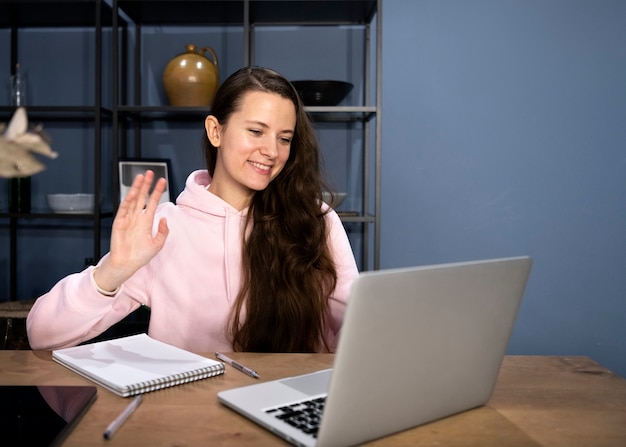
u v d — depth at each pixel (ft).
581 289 8.17
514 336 8.25
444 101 8.09
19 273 8.22
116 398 2.56
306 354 3.33
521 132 8.11
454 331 2.30
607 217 8.13
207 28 8.16
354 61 8.16
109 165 8.22
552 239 8.16
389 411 2.19
